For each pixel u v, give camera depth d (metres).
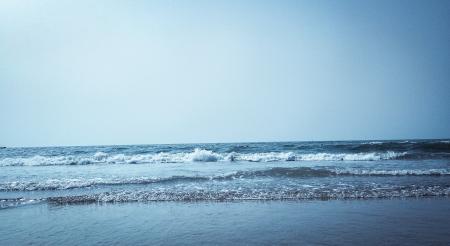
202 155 22.02
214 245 4.61
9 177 13.71
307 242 4.64
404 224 5.56
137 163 21.78
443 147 24.86
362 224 5.61
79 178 12.88
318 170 12.70
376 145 26.80
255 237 4.96
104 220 6.34
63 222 6.22
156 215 6.69
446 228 5.29
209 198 8.23
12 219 6.50
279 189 9.10
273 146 32.69
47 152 35.72
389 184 9.60
